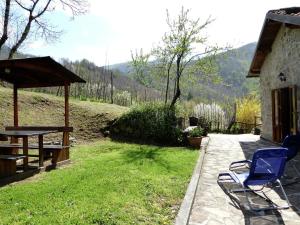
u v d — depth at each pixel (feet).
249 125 76.54
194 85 64.59
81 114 55.31
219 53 61.62
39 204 18.04
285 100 43.29
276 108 45.24
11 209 17.40
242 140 51.21
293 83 37.42
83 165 29.55
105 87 102.42
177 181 23.36
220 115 78.07
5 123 45.93
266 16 38.65
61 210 16.96
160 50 61.62
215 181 24.09
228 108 83.87
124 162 30.42
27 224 15.30
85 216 15.99
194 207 18.39
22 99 54.54
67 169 28.09
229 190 21.59
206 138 53.31
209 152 38.58
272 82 46.78
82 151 38.75
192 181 23.11
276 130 45.32
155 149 39.93
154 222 15.66
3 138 26.73
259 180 18.83
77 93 87.40
